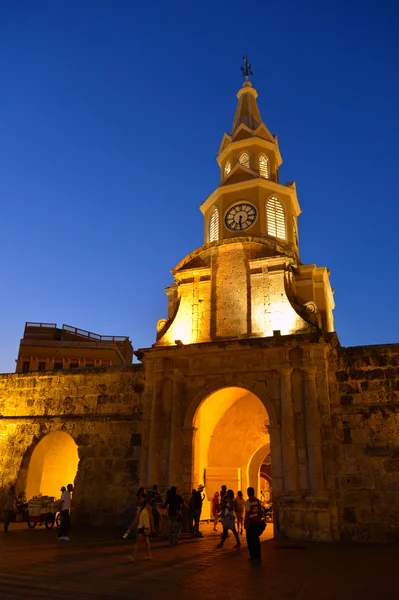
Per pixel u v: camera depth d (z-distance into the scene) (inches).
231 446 1049.5
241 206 1185.4
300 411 806.5
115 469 922.7
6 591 350.9
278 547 642.8
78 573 423.2
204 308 981.8
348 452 780.0
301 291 1049.5
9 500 797.2
